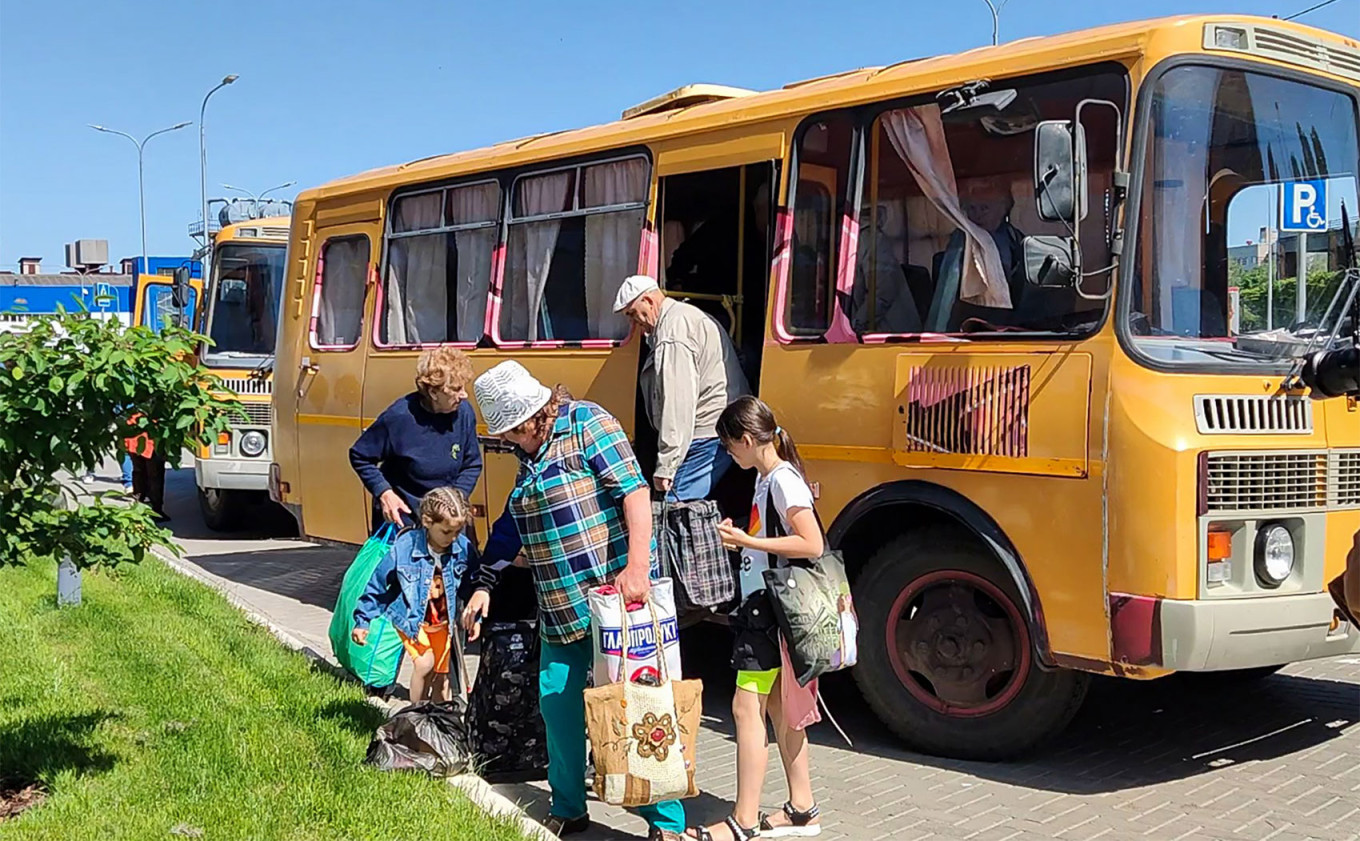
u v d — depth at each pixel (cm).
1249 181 571
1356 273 595
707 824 524
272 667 701
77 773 524
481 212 860
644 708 448
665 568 518
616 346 747
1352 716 653
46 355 455
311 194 1031
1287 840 489
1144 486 517
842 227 638
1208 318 552
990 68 585
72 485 530
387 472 658
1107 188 543
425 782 512
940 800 543
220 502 1488
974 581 588
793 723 488
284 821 466
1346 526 565
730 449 495
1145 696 699
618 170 760
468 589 590
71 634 795
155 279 1830
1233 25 563
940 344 591
